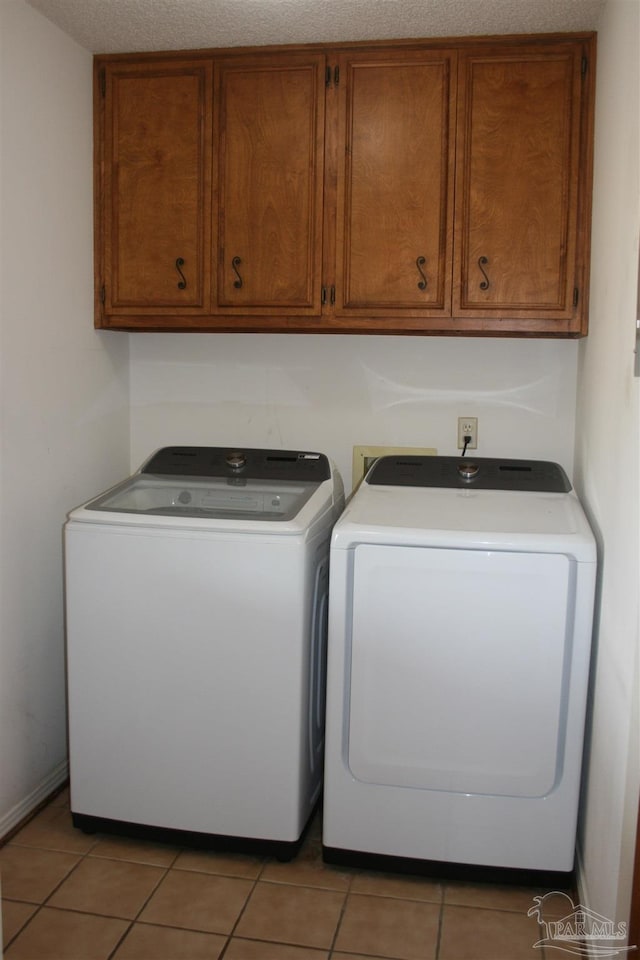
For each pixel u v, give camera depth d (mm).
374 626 1981
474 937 1853
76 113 2377
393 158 2320
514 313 2312
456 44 2268
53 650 2400
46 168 2236
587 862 1938
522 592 1919
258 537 1999
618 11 1856
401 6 2076
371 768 2027
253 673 2041
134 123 2445
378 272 2359
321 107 2334
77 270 2432
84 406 2523
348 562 1979
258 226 2402
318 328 2420
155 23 2215
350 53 2314
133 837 2197
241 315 2443
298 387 2768
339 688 2020
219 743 2084
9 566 2154
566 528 1973
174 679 2082
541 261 2289
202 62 2387
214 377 2812
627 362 1654
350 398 2740
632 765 1488
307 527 2035
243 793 2094
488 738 1973
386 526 1975
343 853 2084
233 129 2389
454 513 2082
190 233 2445
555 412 2625
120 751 2143
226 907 1939
